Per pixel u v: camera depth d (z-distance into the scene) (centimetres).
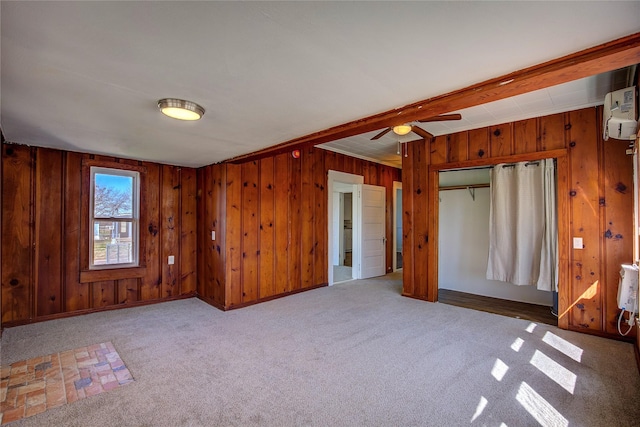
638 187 266
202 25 131
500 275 446
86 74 178
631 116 251
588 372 252
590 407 206
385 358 278
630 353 286
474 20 127
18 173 362
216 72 175
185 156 414
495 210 452
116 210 438
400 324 366
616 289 324
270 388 230
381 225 683
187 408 206
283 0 115
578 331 342
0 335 322
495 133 408
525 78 172
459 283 537
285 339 321
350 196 1047
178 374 250
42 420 194
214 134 305
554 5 117
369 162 664
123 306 438
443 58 158
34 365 266
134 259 453
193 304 461
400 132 357
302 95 207
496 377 245
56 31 135
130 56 158
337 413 201
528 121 382
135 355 285
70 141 340
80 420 194
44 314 380
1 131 301
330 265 582
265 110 238
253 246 461
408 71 173
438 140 462
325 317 393
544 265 400
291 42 144
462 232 535
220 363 269
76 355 285
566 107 345
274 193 491
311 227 549
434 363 268
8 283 357
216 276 451
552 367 260
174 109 220
